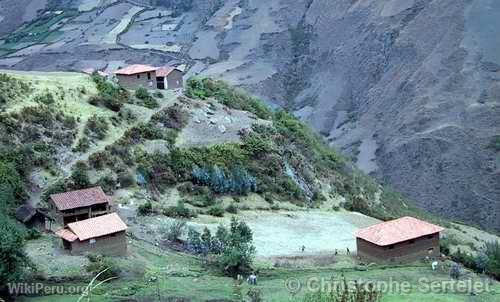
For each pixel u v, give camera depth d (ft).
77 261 244.01
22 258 216.95
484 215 509.76
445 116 592.19
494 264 281.95
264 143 394.11
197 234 280.31
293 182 384.47
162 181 345.10
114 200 317.01
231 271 251.80
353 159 609.42
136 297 215.92
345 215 368.07
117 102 379.76
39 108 346.54
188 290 226.17
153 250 272.10
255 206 353.92
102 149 341.41
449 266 274.16
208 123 396.78
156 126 376.48
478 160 542.57
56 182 311.27
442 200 529.45
